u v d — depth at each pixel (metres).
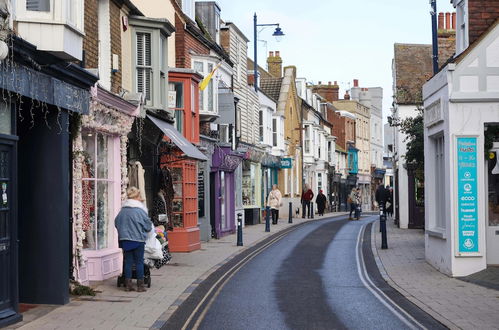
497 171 15.60
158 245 13.59
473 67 15.38
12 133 9.95
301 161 50.88
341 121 71.19
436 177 17.61
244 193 36.62
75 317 10.37
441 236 16.11
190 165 22.11
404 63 34.75
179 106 22.59
